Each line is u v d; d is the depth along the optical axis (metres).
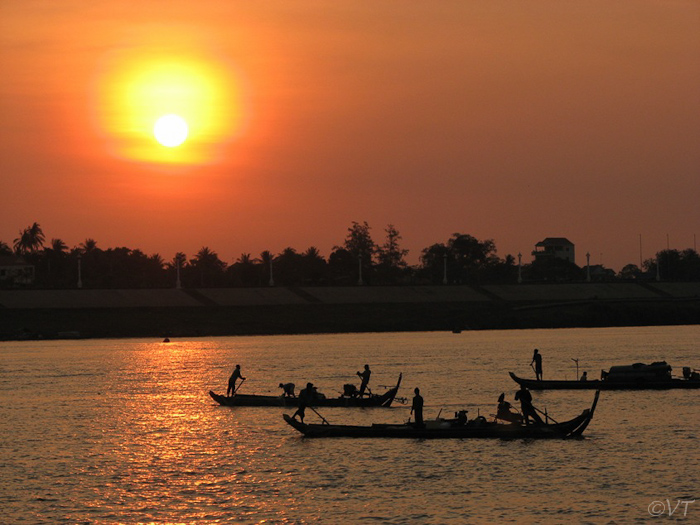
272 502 88.19
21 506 87.50
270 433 123.69
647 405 143.88
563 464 101.06
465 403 151.75
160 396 171.25
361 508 85.94
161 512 85.50
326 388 180.38
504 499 88.12
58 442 119.25
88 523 82.56
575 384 168.00
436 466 100.94
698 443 111.31
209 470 101.19
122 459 107.62
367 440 116.25
